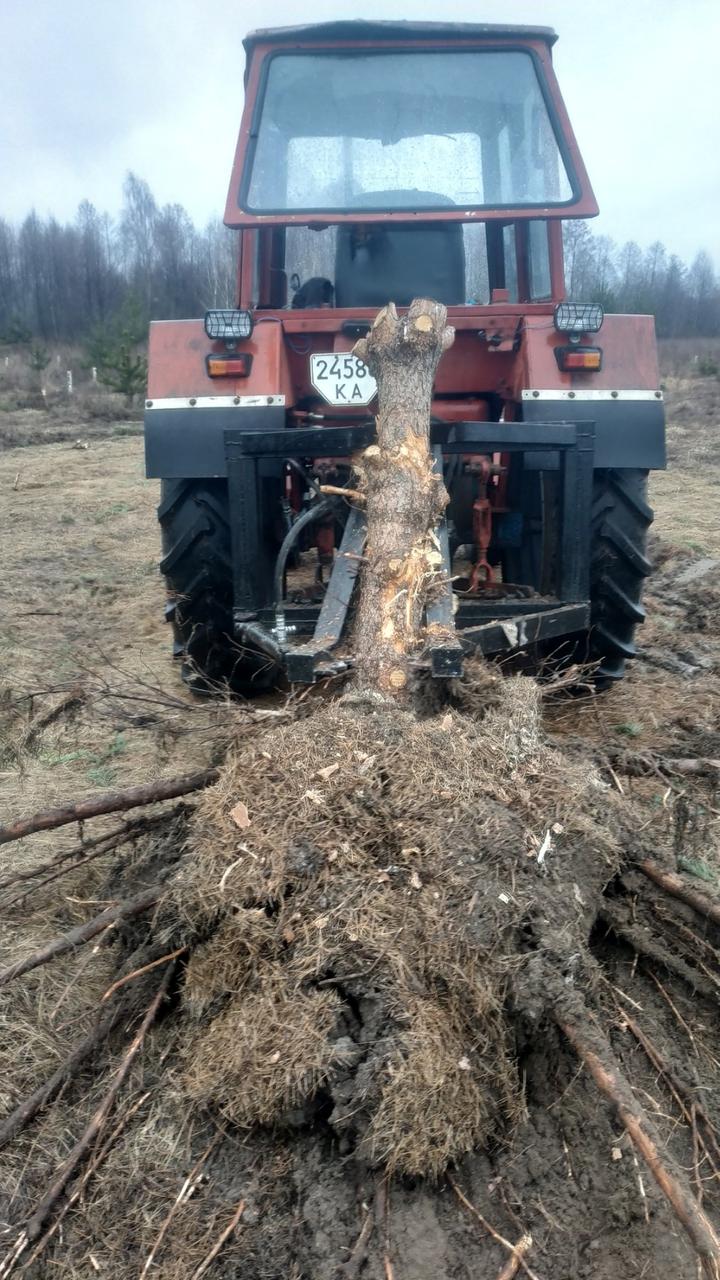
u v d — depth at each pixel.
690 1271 1.70
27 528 9.09
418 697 2.53
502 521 4.27
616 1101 1.66
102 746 3.93
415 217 3.97
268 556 3.95
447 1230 1.74
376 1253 1.70
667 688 4.34
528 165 4.16
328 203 4.16
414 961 1.89
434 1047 1.80
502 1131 1.88
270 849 2.04
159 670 4.88
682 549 7.40
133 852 2.70
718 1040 2.16
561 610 3.32
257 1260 1.74
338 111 4.16
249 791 2.15
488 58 4.16
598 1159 1.86
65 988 2.46
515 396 3.86
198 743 3.33
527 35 4.12
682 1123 1.96
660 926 2.29
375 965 1.88
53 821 2.39
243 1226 1.79
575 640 3.97
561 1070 1.96
